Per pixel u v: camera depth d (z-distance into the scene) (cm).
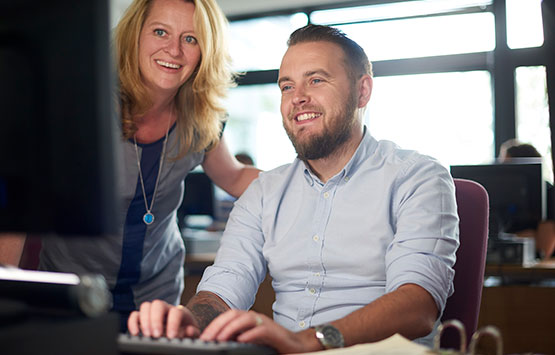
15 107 73
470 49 615
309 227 150
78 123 72
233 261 153
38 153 73
